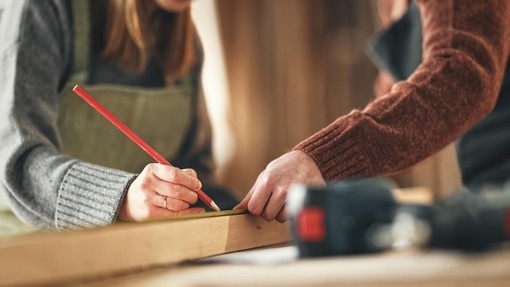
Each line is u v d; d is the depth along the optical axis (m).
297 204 0.72
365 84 3.97
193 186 1.21
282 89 3.93
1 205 1.56
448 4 1.22
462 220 0.67
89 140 1.65
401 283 0.59
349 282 0.59
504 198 0.69
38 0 1.44
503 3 1.24
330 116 3.99
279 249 0.99
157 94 1.71
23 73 1.38
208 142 1.87
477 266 0.60
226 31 3.88
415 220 0.69
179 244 0.86
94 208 1.22
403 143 1.12
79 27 1.53
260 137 3.90
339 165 1.11
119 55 1.61
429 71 1.17
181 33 1.70
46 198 1.27
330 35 4.01
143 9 1.64
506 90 1.37
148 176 1.20
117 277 0.75
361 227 0.71
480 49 1.19
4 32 1.43
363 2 3.97
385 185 0.73
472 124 1.19
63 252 0.69
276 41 3.93
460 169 1.44
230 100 3.90
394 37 1.76
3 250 0.65
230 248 1.01
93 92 1.60
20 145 1.31
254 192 1.11
